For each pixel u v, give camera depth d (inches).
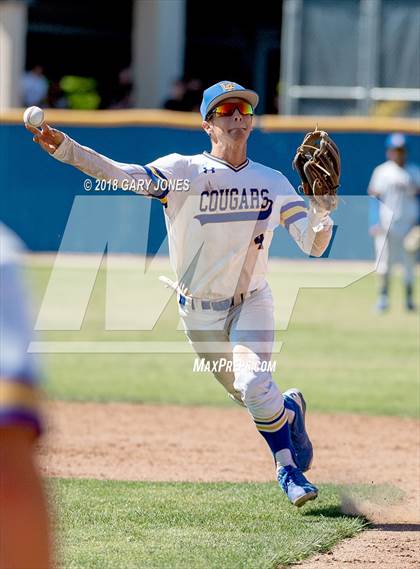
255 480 803.4
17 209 2566.4
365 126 2422.5
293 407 709.9
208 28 3518.7
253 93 648.4
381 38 2469.2
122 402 1149.7
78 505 696.4
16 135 2554.1
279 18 3491.6
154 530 638.5
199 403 1158.3
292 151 2394.2
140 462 860.6
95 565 551.2
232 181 653.3
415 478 811.4
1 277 207.0
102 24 3508.9
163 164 650.8
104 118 2503.7
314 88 2514.8
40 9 3395.7
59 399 1155.3
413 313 1903.3
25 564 199.6
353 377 1314.0
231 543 603.8
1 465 200.4
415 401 1164.5
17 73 2829.7
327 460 874.8
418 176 1951.3
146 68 3024.1
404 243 1915.6
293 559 575.8
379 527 662.5
